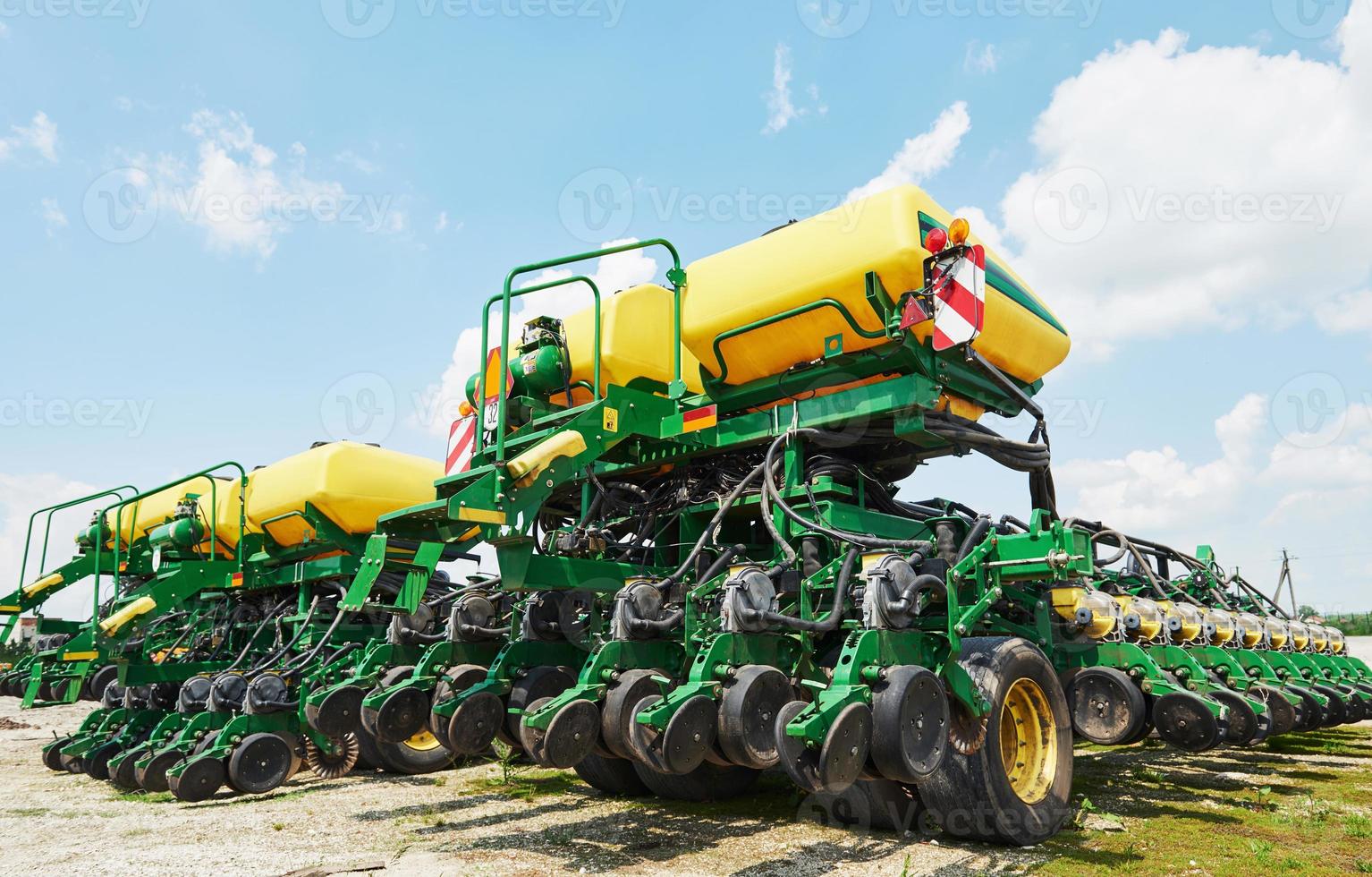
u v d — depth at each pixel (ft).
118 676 27.45
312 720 22.58
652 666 16.92
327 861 15.17
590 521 23.17
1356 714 31.96
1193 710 21.25
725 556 19.07
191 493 37.73
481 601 21.45
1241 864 14.70
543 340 22.25
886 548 16.89
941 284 17.52
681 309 21.04
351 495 30.37
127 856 15.96
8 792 24.34
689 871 14.15
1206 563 33.63
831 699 13.75
